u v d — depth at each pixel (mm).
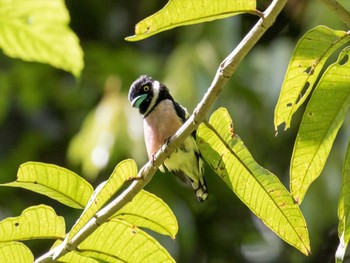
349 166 4465
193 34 13164
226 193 14500
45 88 15656
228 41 13008
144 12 15625
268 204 4777
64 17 5055
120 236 4707
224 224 14758
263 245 14633
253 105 13453
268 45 14078
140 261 4805
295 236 4820
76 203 4844
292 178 4582
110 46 15586
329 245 13195
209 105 4293
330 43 4227
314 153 4504
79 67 5250
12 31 5070
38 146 15578
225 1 4055
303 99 4430
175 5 4035
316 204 12070
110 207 4480
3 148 15680
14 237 4676
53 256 4496
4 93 15445
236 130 13352
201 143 4738
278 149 13852
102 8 15891
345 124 12047
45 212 4656
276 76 13312
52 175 4734
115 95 13211
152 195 4633
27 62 15680
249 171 4734
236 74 13477
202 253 14695
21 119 15859
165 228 4828
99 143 12594
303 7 13609
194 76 12539
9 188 15203
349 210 4453
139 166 12375
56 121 15734
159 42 15227
